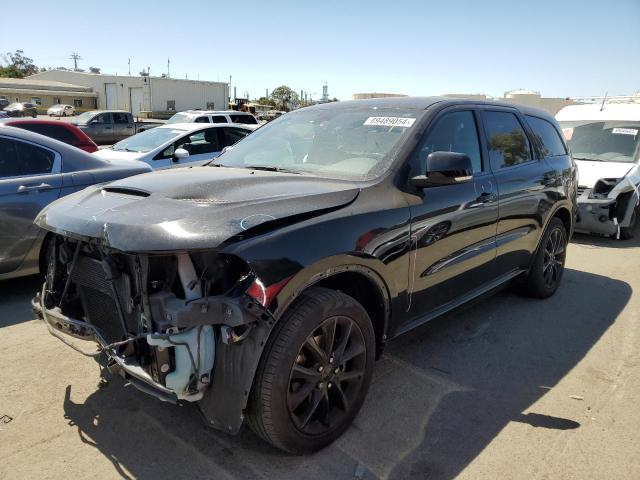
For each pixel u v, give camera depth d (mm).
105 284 2746
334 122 3932
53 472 2623
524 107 5051
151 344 2352
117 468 2666
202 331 2430
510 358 4035
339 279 3039
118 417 3100
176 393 2414
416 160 3406
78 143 11117
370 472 2686
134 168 5852
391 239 3045
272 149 3975
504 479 2664
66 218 2783
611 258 7293
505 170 4316
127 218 2529
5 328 4332
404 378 3674
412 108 3791
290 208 2697
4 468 2641
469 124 4059
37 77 73500
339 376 2855
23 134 5148
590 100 10766
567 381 3699
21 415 3098
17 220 4816
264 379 2479
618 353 4172
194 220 2449
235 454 2791
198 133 10312
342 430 2926
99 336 2713
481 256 4004
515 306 5168
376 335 3236
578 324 4754
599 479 2682
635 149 8656
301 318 2547
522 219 4508
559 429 3104
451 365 3895
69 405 3215
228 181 3051
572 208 5453
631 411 3316
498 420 3188
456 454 2850
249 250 2406
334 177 3328
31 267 5027
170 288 2494
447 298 3752
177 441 2889
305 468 2701
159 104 57562
